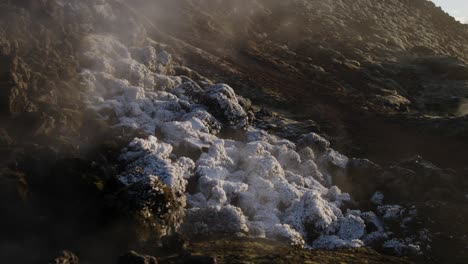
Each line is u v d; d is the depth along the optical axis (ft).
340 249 56.18
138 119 72.95
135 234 48.26
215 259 45.47
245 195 61.52
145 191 50.26
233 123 78.74
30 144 55.67
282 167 72.38
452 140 92.17
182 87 85.97
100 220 48.98
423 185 69.67
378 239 59.88
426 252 57.67
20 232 48.39
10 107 58.65
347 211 65.41
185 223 54.44
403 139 94.58
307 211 60.23
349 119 102.99
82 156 57.93
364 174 73.56
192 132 70.64
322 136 88.94
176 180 54.95
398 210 65.10
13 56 63.26
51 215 49.78
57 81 69.62
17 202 48.98
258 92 108.47
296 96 111.04
